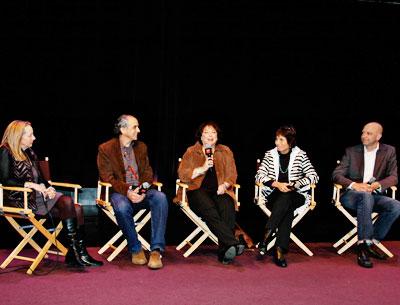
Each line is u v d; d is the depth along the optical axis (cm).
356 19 591
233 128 586
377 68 600
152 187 412
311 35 587
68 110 548
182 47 566
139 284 331
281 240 393
